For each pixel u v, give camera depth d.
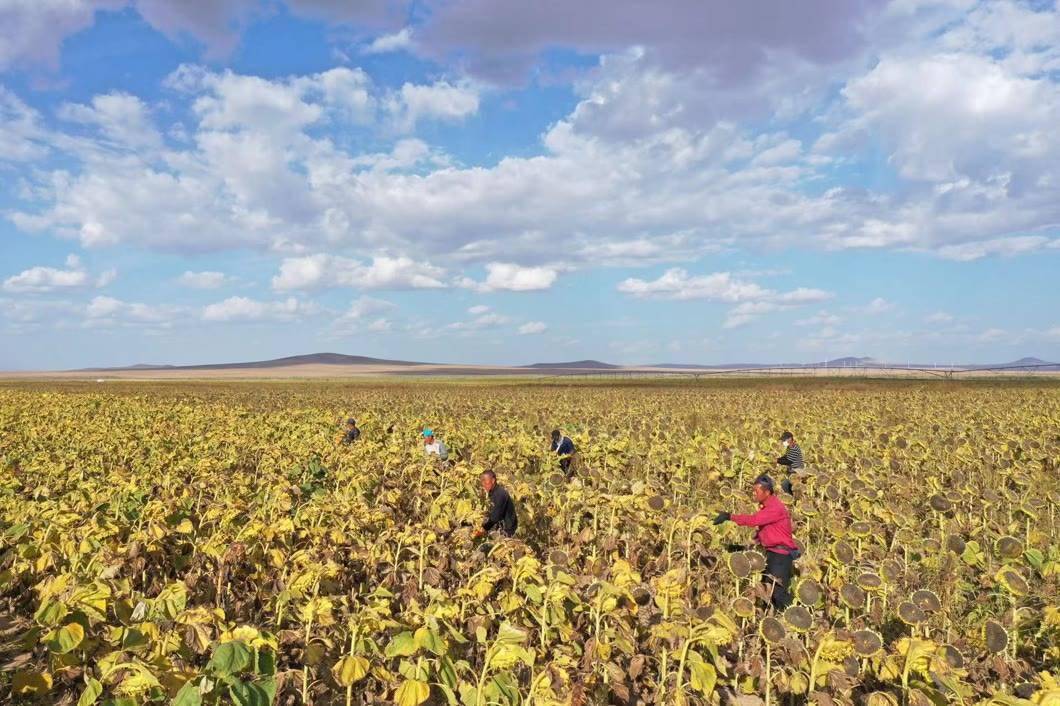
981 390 63.69
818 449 21.47
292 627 7.79
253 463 18.50
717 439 22.80
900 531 11.14
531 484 14.95
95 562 8.00
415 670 5.66
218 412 34.53
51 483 15.07
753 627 8.40
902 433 24.84
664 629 6.54
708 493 16.03
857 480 14.71
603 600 6.94
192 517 11.09
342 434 23.17
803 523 13.61
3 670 7.24
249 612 8.47
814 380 107.81
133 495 12.20
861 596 8.19
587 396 62.19
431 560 9.34
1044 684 5.28
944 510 12.71
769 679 6.45
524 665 6.96
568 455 18.16
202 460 16.44
